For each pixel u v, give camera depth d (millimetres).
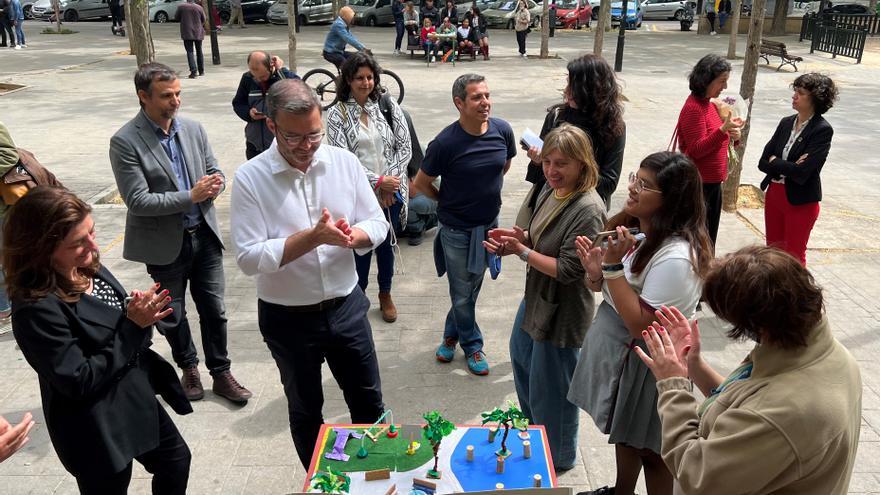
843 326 4957
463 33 18312
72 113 11859
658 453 2705
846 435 1602
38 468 3473
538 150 3781
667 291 2438
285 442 3717
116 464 2441
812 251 6348
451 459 2523
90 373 2283
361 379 3162
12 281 2227
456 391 4188
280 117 2604
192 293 4012
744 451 1618
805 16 23938
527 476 2436
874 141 10523
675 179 2439
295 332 2949
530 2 27062
